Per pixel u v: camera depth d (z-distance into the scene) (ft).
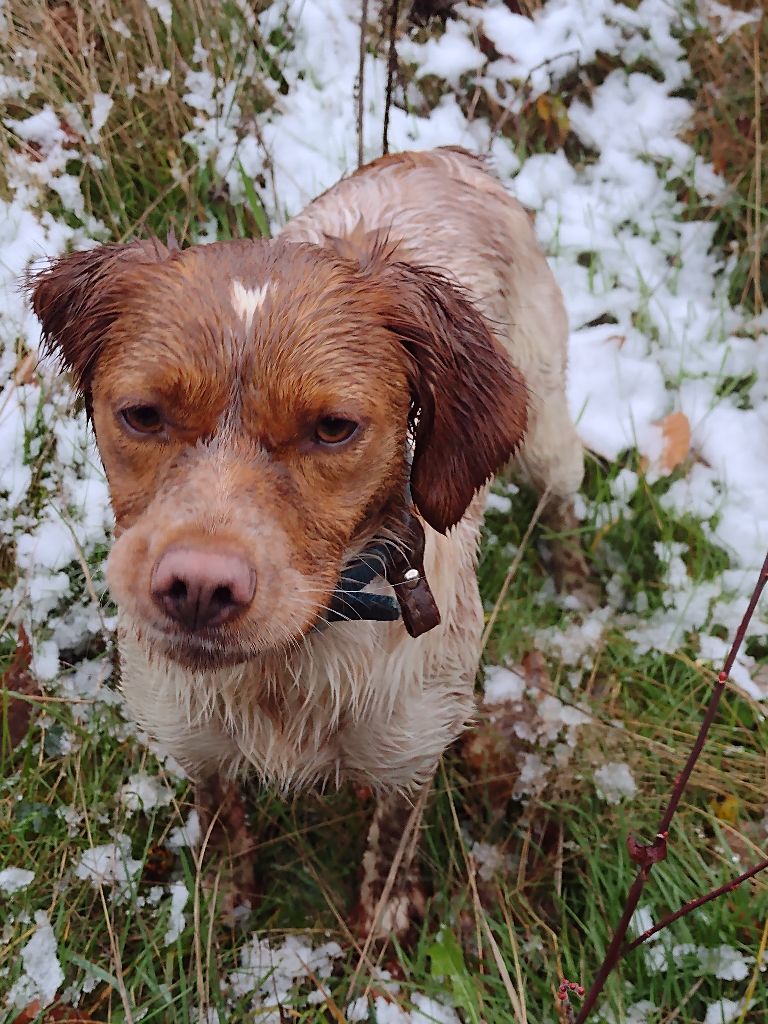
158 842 1.87
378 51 2.98
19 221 2.45
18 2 2.70
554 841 1.93
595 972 1.77
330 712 1.55
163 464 1.20
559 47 3.07
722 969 1.76
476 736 2.00
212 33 2.79
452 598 1.62
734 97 3.00
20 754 1.91
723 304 2.75
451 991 1.74
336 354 1.19
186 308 1.18
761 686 2.16
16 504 2.11
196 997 1.71
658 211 2.93
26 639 1.99
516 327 2.07
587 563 2.35
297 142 2.76
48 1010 1.67
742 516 2.41
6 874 1.77
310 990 1.77
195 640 1.15
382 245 1.42
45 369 2.22
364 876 1.85
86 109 2.62
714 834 1.94
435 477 1.40
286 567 1.18
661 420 2.51
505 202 2.14
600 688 2.15
